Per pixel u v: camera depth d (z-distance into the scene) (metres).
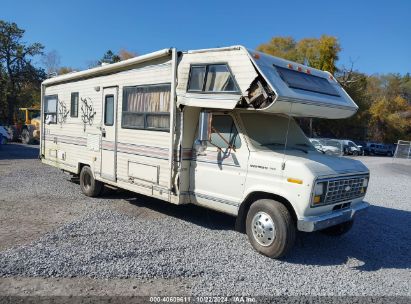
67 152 9.43
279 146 5.95
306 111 5.50
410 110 60.75
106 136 7.88
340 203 5.43
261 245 5.29
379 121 55.16
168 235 5.99
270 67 5.29
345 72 41.31
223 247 5.57
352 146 36.62
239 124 5.68
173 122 6.13
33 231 5.88
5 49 39.06
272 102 4.94
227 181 5.71
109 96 7.79
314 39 40.62
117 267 4.63
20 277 4.27
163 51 6.25
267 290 4.30
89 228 6.14
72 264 4.64
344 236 6.66
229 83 5.38
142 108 6.90
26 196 8.33
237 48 5.33
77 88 8.94
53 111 10.14
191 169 6.21
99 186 8.38
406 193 11.76
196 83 5.82
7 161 14.34
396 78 71.12
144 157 6.86
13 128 26.48
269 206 5.15
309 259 5.38
